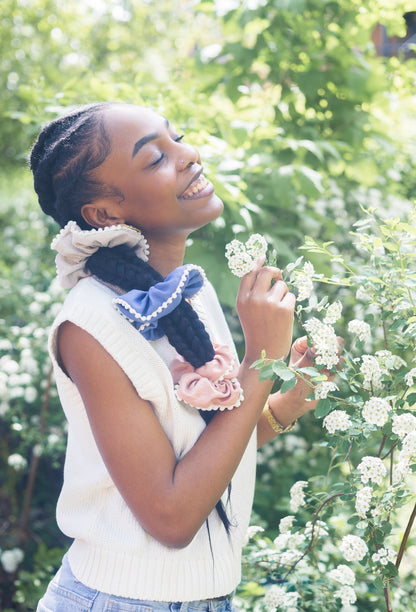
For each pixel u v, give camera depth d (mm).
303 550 1441
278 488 2670
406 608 1666
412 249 1343
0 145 7195
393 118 3223
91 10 7824
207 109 2652
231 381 1035
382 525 1162
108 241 1090
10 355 2812
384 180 3084
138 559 1012
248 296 1080
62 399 1099
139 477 967
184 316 1041
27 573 2453
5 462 2895
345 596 1298
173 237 1165
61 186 1121
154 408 1022
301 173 2287
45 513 2961
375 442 2238
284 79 2816
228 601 1154
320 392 1134
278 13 2691
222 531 1091
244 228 2250
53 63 7750
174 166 1095
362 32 2791
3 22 7754
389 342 1376
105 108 1108
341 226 2834
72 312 1007
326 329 1146
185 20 7188
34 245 3484
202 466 979
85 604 1035
